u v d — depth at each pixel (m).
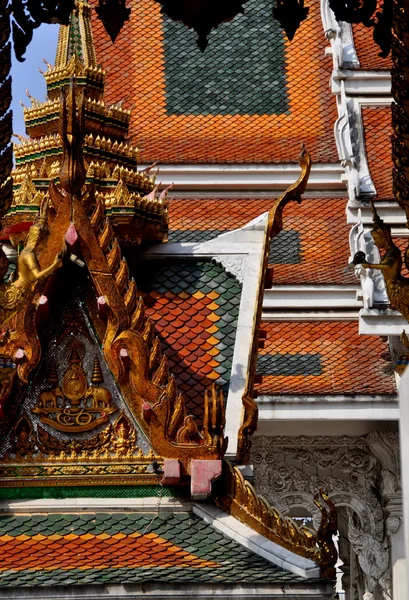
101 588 14.33
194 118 30.36
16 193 17.81
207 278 17.70
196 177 28.56
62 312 15.93
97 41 31.69
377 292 23.62
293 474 24.16
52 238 15.73
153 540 15.29
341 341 25.38
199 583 14.43
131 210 17.52
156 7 32.19
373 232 14.73
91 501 15.62
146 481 15.60
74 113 15.87
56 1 15.58
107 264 15.80
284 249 27.38
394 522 23.66
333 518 14.92
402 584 23.48
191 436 15.57
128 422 15.70
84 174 15.91
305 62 31.33
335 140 29.16
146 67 31.31
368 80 27.88
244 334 17.02
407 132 14.54
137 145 29.39
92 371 15.81
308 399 23.56
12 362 15.74
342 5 15.84
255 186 28.64
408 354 15.84
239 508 15.38
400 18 14.56
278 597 14.49
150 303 17.50
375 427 23.81
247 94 30.89
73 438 15.73
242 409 16.31
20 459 15.71
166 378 15.68
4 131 14.89
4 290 14.66
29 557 14.98
